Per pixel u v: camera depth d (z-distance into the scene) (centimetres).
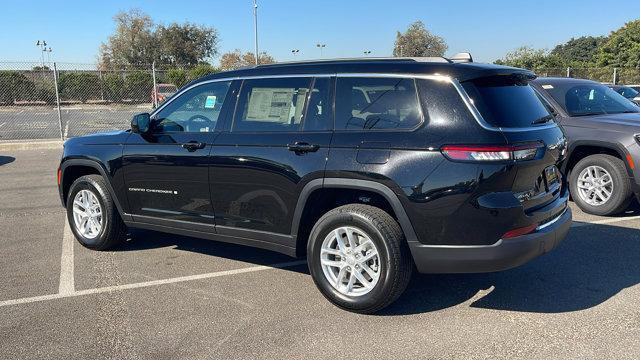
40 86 3062
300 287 455
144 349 351
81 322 392
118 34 5966
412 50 6334
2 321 394
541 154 374
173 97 503
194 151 464
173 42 5944
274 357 339
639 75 2870
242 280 473
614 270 480
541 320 384
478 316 392
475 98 362
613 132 632
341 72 409
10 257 542
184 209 482
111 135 538
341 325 381
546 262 502
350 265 395
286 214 419
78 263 523
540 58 3938
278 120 430
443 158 354
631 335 358
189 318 396
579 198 675
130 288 457
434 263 367
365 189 377
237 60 6700
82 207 566
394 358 336
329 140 395
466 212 351
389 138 373
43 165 1200
